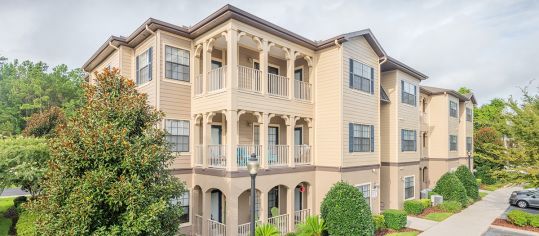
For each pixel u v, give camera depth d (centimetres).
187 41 1327
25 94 4466
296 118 1424
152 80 1262
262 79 1266
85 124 728
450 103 2666
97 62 1742
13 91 4600
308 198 1462
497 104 5222
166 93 1248
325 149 1457
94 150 672
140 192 675
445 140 2578
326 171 1442
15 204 1661
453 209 1827
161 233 725
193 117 1320
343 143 1402
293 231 1337
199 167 1280
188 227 1284
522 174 1533
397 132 1869
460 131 2973
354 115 1487
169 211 787
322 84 1486
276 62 1622
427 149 2655
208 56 1270
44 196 691
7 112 4366
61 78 4819
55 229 637
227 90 1154
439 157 2602
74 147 668
